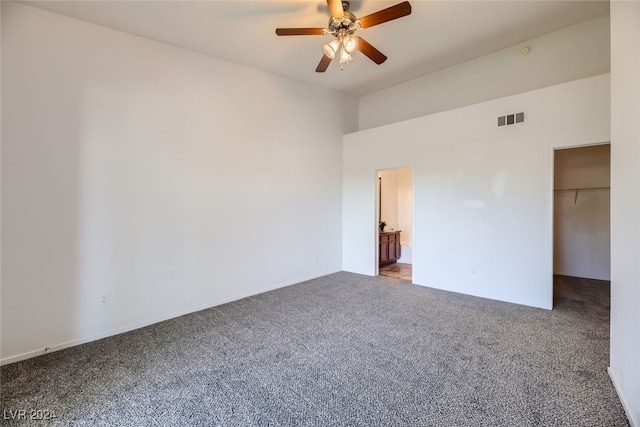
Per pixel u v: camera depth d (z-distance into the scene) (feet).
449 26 11.37
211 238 12.58
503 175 12.60
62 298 9.21
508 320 10.65
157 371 7.72
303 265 16.35
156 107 11.06
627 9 5.86
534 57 12.87
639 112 5.26
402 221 24.02
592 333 9.53
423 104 16.31
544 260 11.73
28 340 8.68
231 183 13.20
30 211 8.69
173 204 11.50
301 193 16.16
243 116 13.60
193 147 12.00
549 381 7.02
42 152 8.86
